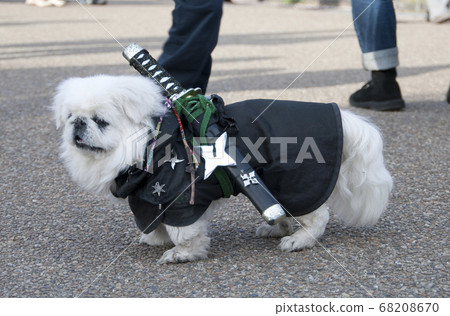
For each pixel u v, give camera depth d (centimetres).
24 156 494
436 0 1237
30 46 1009
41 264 319
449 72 787
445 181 423
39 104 650
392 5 585
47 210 391
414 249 324
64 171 461
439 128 548
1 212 387
